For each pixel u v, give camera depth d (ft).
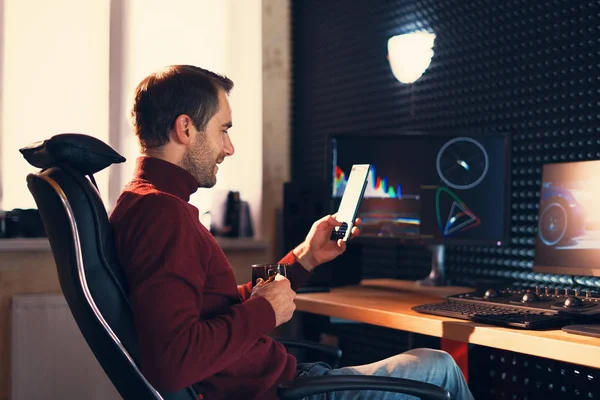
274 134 11.56
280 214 11.32
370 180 8.55
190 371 4.44
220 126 5.57
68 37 10.41
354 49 10.86
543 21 8.20
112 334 4.58
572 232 6.85
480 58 8.98
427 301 7.52
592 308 5.93
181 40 11.43
